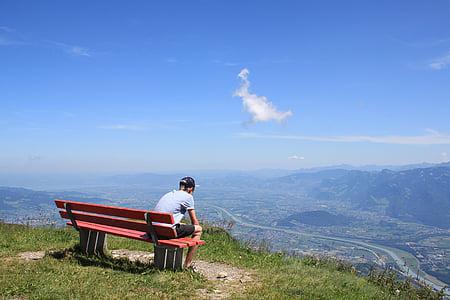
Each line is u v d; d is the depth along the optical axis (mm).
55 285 6207
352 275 8922
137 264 8070
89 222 8734
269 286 6906
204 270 8258
